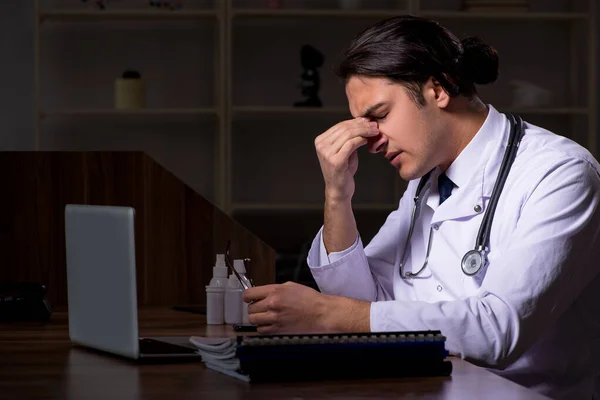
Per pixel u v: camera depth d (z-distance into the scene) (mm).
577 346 1811
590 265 1739
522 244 1665
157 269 2623
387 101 1848
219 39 5156
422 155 1859
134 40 5480
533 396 1160
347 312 1574
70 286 1707
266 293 1617
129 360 1505
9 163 2621
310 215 5570
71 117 5414
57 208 2631
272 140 5574
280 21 5477
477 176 1864
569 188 1721
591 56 5223
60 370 1407
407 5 5180
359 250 2061
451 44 1847
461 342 1524
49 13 5066
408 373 1314
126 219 1470
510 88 5340
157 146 5516
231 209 5074
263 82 5512
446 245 1903
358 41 1856
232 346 1316
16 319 2158
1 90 5430
